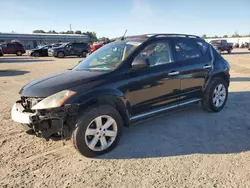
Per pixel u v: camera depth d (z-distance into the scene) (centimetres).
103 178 309
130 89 395
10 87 902
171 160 350
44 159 358
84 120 345
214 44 3150
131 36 494
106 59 434
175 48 478
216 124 486
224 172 316
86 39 6925
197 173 315
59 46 2883
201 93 525
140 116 421
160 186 289
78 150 352
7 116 546
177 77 463
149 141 413
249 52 3447
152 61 436
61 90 345
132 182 298
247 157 354
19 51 3325
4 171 327
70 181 304
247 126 474
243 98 689
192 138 423
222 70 550
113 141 380
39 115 335
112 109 370
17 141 418
